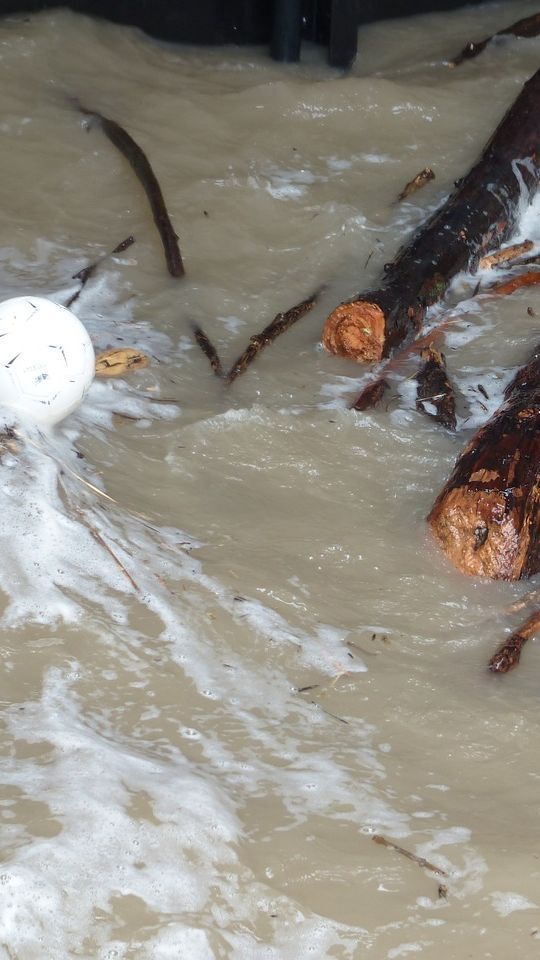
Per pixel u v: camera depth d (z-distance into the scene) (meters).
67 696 4.56
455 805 4.32
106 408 6.70
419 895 3.90
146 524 5.65
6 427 5.88
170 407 6.83
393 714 4.74
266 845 4.02
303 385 7.28
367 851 4.05
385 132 10.95
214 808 4.09
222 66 12.20
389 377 7.43
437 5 13.91
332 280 8.66
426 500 6.16
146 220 9.29
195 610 5.11
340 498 6.14
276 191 9.82
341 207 9.38
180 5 12.40
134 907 3.71
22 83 10.93
